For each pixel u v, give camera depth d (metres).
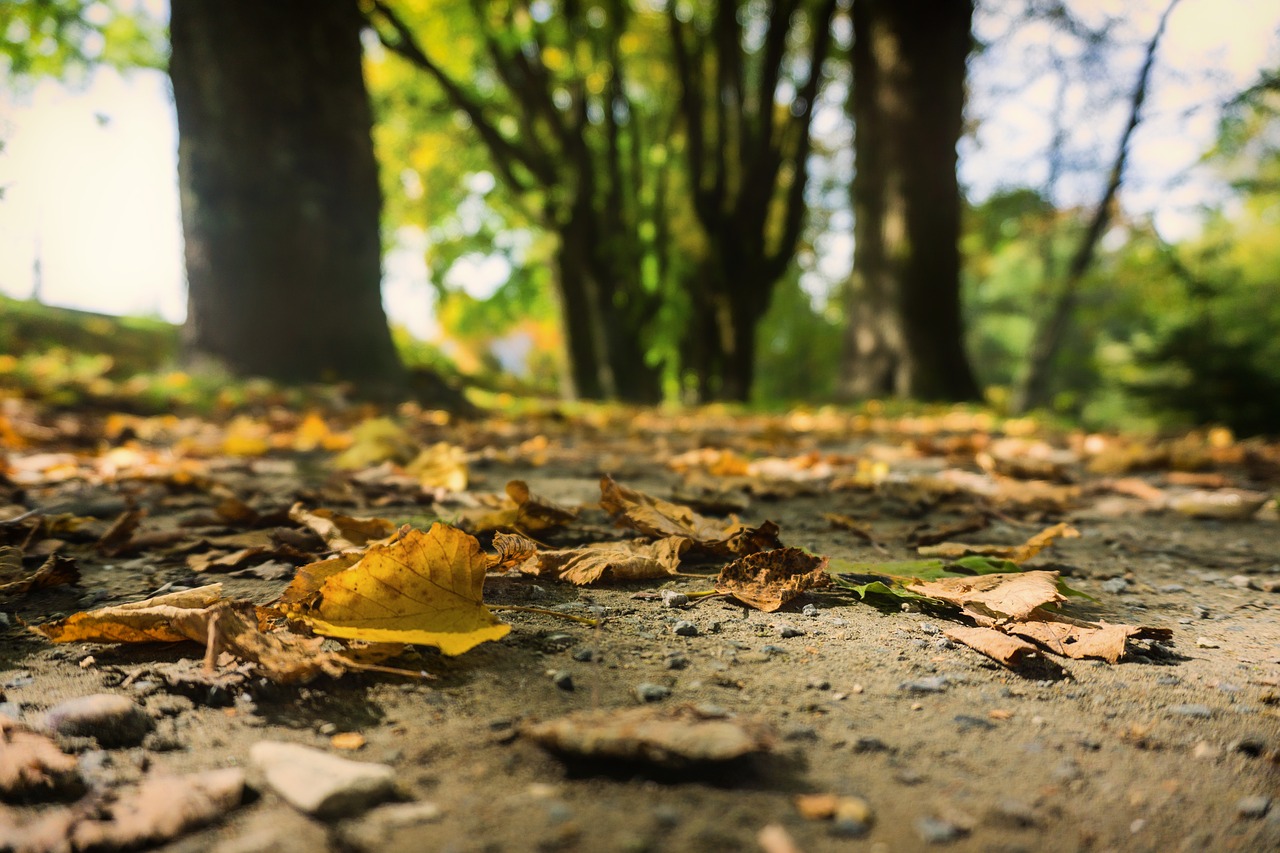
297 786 1.06
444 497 3.32
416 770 1.16
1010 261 38.94
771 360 35.34
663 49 19.61
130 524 2.65
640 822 1.02
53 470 4.16
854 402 13.90
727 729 1.15
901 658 1.65
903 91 13.94
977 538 2.99
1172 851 1.02
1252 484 4.65
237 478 4.07
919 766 1.20
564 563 2.19
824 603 2.01
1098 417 24.09
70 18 9.09
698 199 17.27
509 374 26.16
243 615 1.54
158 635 1.59
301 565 2.31
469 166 20.00
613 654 1.63
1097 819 1.08
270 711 1.35
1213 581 2.48
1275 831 1.06
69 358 12.06
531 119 16.58
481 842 0.98
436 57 17.00
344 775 1.09
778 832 0.92
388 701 1.39
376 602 1.54
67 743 1.21
